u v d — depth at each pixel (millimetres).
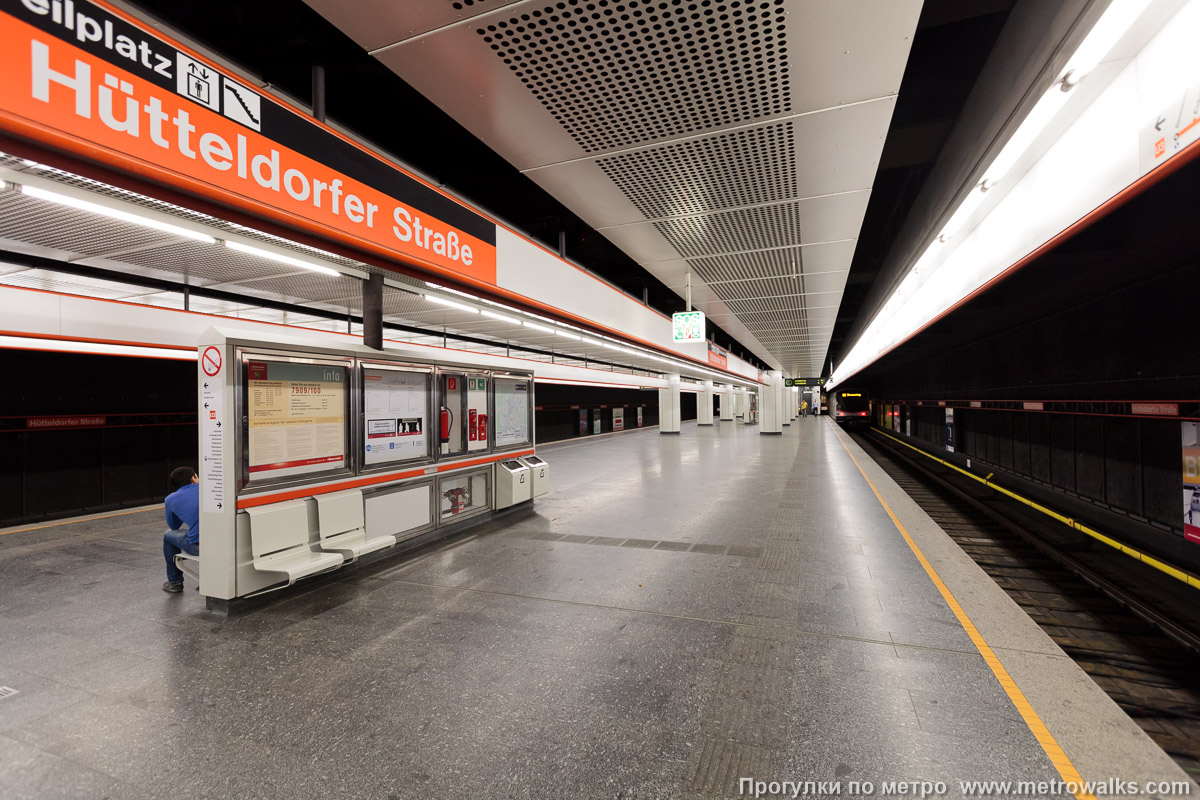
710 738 2408
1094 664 4215
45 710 2680
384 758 2305
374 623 3736
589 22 2428
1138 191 2654
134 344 7801
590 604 4059
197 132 2639
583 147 3707
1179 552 5418
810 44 2584
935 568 4781
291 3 4141
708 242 6121
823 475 11094
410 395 5637
